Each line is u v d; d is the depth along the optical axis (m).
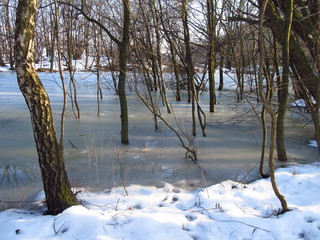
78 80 19.55
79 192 4.11
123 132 6.55
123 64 6.14
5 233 2.88
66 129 7.70
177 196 4.12
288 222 3.23
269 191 4.21
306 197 3.94
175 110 10.52
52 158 3.35
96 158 5.44
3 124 8.02
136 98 13.26
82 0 5.96
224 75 24.38
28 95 3.17
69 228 2.97
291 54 5.44
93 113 9.70
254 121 9.06
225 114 10.09
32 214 3.54
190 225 3.20
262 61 3.15
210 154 6.06
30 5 2.99
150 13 7.88
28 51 3.08
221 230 3.11
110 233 2.91
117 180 4.79
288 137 7.27
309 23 5.44
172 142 6.81
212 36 7.25
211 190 4.22
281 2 5.36
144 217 3.20
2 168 5.23
